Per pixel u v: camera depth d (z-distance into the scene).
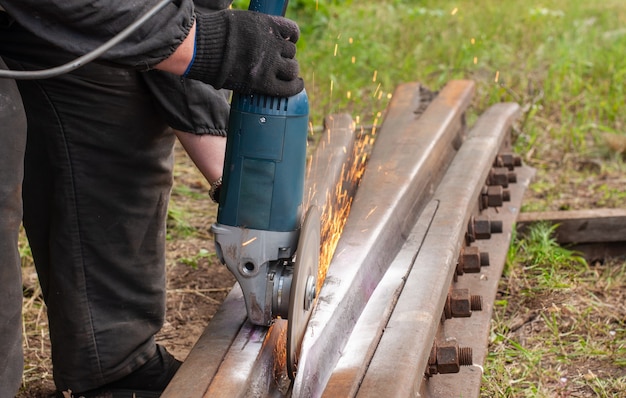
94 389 2.90
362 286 2.67
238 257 2.35
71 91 2.53
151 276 2.88
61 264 2.74
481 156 4.10
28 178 2.67
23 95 2.54
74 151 2.62
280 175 2.30
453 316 3.06
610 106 6.38
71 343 2.81
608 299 3.83
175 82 2.65
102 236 2.73
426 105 4.71
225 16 2.20
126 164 2.69
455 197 3.51
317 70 7.03
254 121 2.28
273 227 2.33
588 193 5.04
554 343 3.49
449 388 2.83
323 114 6.26
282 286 2.36
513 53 7.83
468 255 3.40
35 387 3.21
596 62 7.30
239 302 2.62
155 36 2.09
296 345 2.33
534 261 4.13
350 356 2.38
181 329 3.69
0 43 2.48
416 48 7.80
